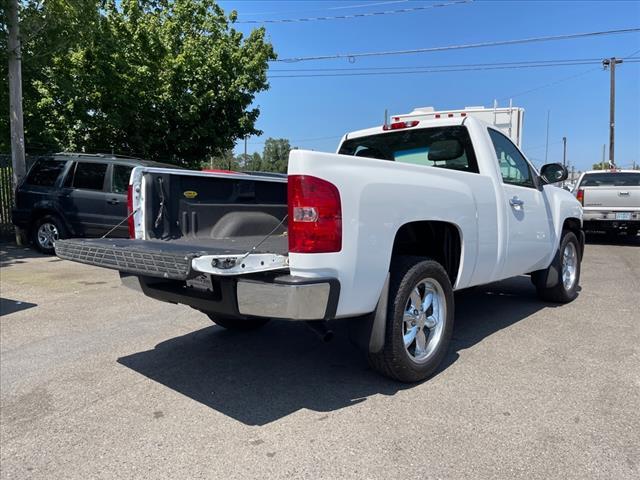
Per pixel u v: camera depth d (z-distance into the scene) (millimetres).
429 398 3564
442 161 5055
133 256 3283
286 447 2943
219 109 17062
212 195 4492
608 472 2660
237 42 17609
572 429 3102
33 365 4305
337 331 5277
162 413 3412
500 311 6000
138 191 4125
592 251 11875
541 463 2746
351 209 3186
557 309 6090
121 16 15812
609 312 5926
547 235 5777
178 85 16203
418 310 3848
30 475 2725
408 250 4379
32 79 13594
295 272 3062
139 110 15586
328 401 3551
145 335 5117
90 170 9961
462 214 4188
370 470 2701
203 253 3021
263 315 3061
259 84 17578
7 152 14281
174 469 2748
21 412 3447
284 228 4840
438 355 3949
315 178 3035
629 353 4445
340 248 3127
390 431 3107
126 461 2836
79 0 11141
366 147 5691
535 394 3604
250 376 4039
